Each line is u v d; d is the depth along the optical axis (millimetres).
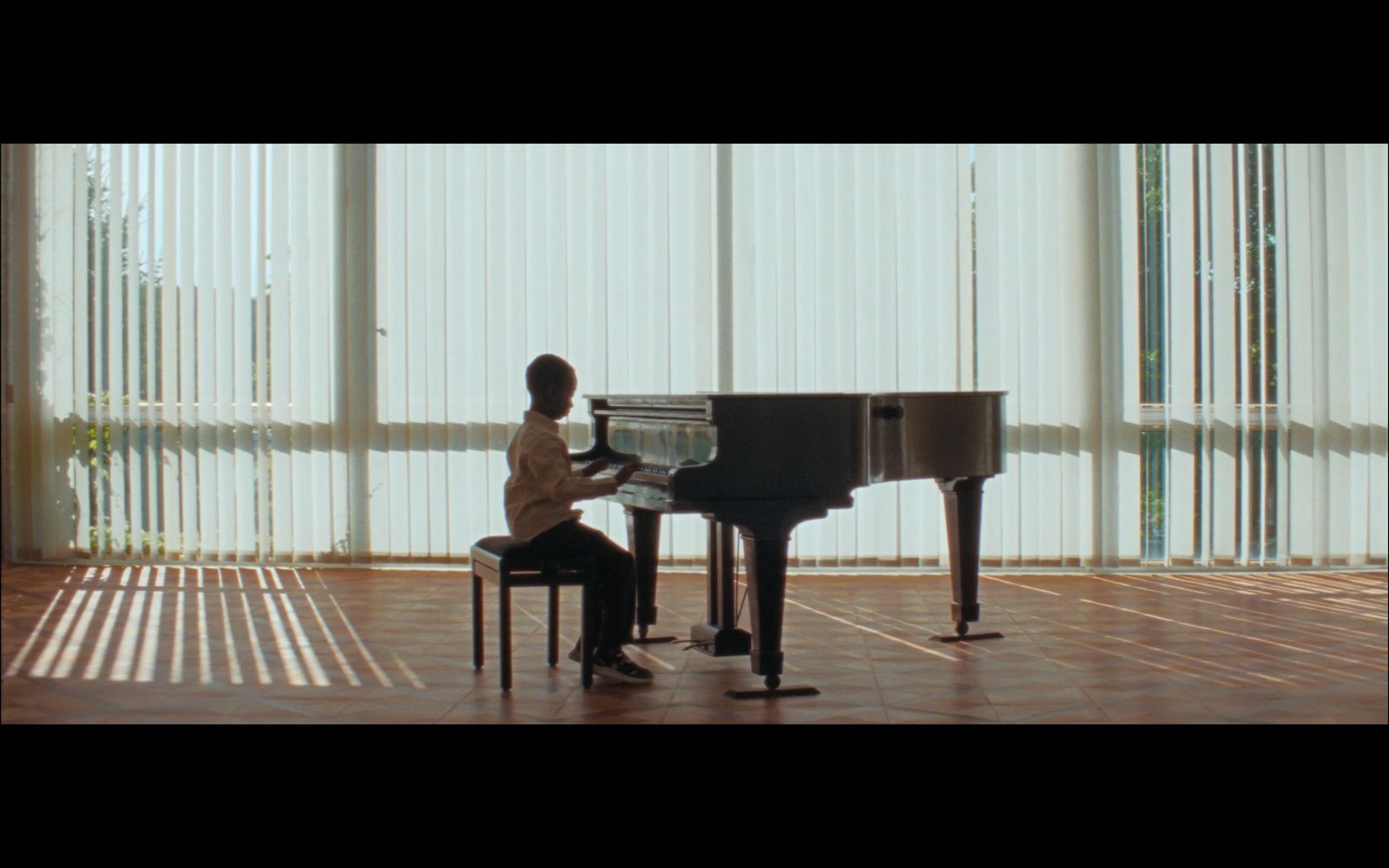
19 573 6758
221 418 7016
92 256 7062
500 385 6918
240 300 6996
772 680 4051
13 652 4758
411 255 6938
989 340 6734
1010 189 6730
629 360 6852
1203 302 6730
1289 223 6754
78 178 7031
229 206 6984
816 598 6020
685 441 4195
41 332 7074
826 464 3996
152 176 7031
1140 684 4215
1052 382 6742
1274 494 6809
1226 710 3867
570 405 4164
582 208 6863
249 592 6180
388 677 4320
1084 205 6707
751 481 3928
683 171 6820
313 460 7008
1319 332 6773
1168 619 5441
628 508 4934
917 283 6750
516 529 4109
